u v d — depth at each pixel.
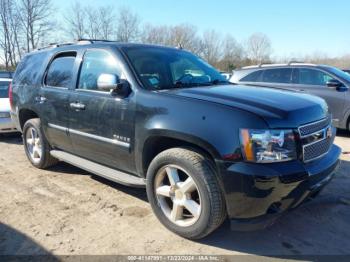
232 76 9.95
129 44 4.41
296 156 3.08
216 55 48.16
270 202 2.98
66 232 3.61
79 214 4.00
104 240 3.45
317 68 8.62
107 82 3.76
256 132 2.96
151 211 4.04
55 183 4.98
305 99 3.60
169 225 3.55
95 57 4.39
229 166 3.01
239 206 3.05
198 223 3.28
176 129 3.29
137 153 3.73
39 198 4.45
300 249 3.29
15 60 37.44
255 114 3.03
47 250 3.29
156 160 3.52
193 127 3.19
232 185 3.01
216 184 3.15
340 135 8.62
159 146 3.70
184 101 3.35
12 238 3.51
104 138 4.11
